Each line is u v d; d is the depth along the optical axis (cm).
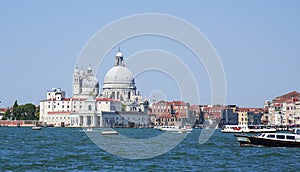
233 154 13788
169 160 12456
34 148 15925
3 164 11538
